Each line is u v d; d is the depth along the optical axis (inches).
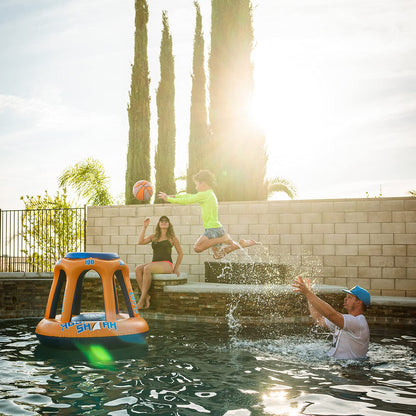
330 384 157.2
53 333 225.6
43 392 150.2
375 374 170.2
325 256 393.1
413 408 131.5
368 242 381.1
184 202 284.8
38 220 524.7
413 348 221.3
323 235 394.3
